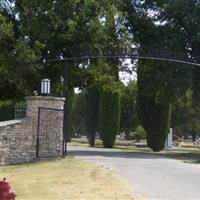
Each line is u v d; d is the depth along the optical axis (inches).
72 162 883.4
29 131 971.3
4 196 234.1
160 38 1362.0
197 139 3673.7
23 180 665.6
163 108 1617.9
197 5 1334.9
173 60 1091.3
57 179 668.1
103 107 1962.4
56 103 997.8
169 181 667.4
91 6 1181.7
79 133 3203.7
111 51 1122.7
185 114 2787.9
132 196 530.6
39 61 1181.1
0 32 1117.1
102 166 820.0
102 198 518.6
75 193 550.9
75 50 1149.1
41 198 520.7
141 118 1631.4
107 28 1214.3
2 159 938.7
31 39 1165.1
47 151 982.4
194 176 739.4
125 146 2194.9
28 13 1167.0
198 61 1138.0
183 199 520.4
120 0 1307.8
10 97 1298.0
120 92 1430.9
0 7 1238.9
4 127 945.5
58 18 1158.3
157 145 1627.7
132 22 1411.2
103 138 1952.5
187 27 1337.4
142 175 725.3
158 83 1332.4
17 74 1135.0
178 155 1296.8
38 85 1180.5
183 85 1301.7
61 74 1221.1
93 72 1202.6
